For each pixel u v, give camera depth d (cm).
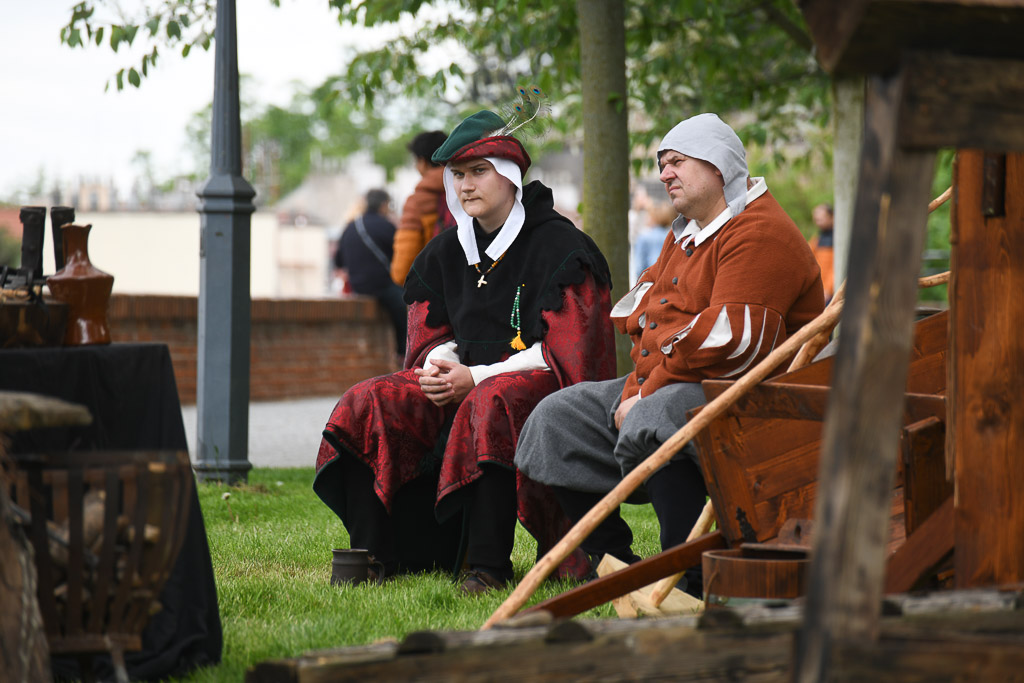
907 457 673
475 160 1020
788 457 720
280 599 908
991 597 536
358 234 2956
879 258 432
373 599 908
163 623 672
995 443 596
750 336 850
